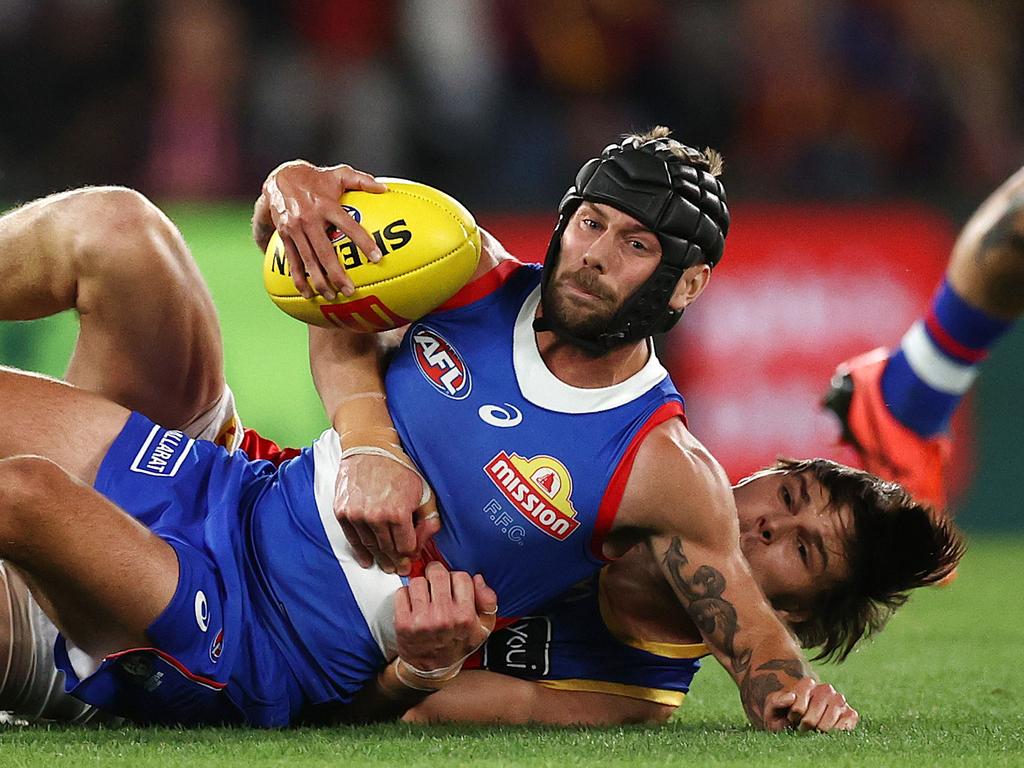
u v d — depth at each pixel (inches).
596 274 379.9
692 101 1349.7
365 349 421.1
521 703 426.6
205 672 383.6
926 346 592.1
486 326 404.8
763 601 403.9
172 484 412.8
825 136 1342.3
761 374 1131.3
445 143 1301.7
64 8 1268.5
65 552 358.0
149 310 455.2
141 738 370.0
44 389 421.1
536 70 1338.6
